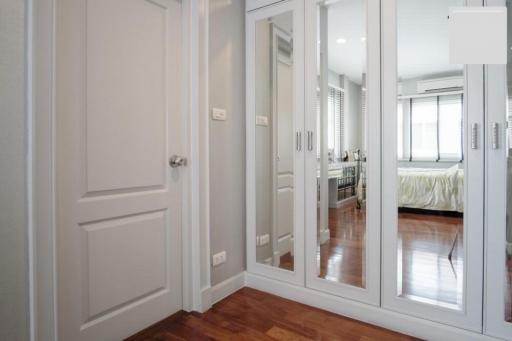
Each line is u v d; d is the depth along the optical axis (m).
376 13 1.84
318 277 2.12
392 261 1.83
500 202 1.53
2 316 1.13
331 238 2.09
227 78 2.28
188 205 2.04
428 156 1.75
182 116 2.02
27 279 1.20
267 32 2.33
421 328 1.72
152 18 1.84
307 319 1.95
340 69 2.02
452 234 1.71
